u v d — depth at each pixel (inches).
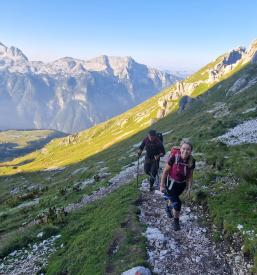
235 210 580.7
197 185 745.0
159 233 553.9
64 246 687.7
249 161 808.3
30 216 1120.2
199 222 600.1
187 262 486.3
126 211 661.3
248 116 1747.0
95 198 978.7
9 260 730.8
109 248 550.9
